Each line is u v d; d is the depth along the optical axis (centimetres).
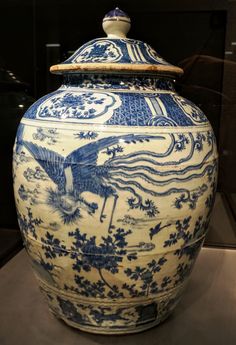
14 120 129
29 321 94
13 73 126
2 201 134
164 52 124
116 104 76
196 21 121
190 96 127
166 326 93
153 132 74
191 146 77
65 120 75
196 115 82
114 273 78
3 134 130
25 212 81
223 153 131
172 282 84
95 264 77
